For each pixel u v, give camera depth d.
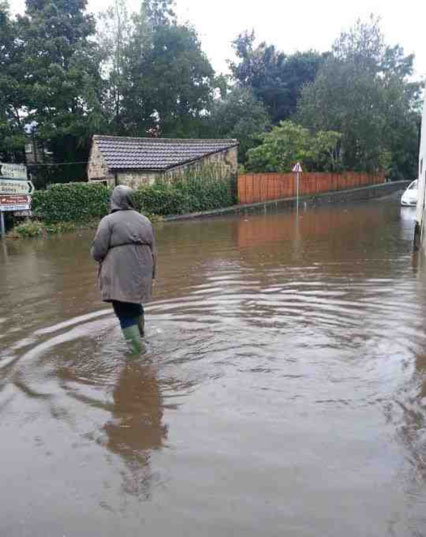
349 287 7.05
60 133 25.44
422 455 2.83
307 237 13.12
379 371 4.01
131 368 4.18
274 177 25.70
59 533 2.29
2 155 26.33
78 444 3.04
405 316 5.53
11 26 24.94
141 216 4.50
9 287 7.67
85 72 25.27
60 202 16.59
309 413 3.34
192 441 3.04
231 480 2.64
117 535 2.27
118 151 21.27
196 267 8.92
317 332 5.01
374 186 33.53
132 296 4.32
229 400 3.56
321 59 38.38
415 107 39.72
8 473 2.77
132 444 3.03
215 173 22.88
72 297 6.82
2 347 4.81
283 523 2.30
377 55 29.20
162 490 2.58
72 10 26.56
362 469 2.71
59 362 4.37
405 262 9.05
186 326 5.29
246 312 5.81
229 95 33.34
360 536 2.21
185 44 29.25
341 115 28.30
